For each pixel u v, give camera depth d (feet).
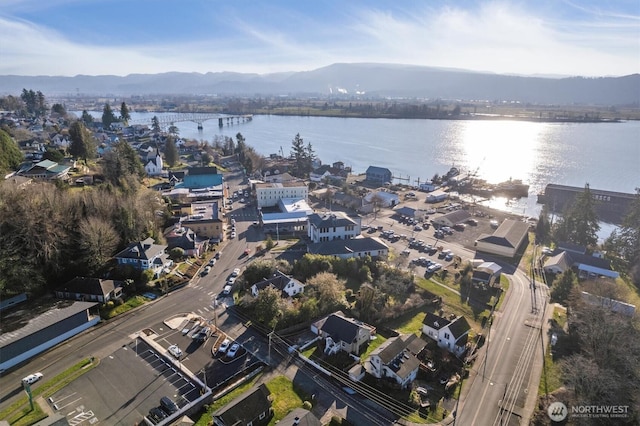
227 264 307.99
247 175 628.69
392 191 571.69
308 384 184.96
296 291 261.85
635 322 218.79
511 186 582.76
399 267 295.07
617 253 361.92
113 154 451.53
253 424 157.28
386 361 188.65
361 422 164.66
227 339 211.82
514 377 196.85
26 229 242.78
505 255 344.49
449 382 189.78
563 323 242.58
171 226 353.72
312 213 405.80
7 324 204.64
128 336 212.43
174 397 170.60
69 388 173.68
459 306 260.83
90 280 241.76
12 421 154.30
